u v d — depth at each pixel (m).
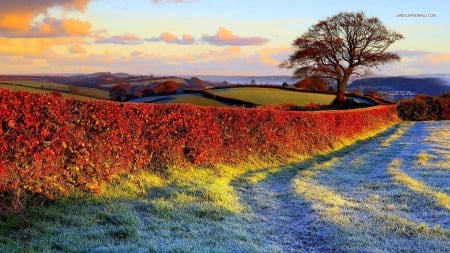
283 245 7.27
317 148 21.05
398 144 25.56
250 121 16.12
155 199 9.42
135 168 10.74
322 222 8.34
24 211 7.40
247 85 86.56
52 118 8.30
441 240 7.28
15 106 7.50
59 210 7.87
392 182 12.24
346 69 71.44
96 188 9.05
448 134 32.00
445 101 60.28
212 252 6.48
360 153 21.62
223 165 14.01
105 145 9.74
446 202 9.70
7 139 7.35
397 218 8.50
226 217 8.65
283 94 70.44
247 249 6.68
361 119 32.41
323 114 22.92
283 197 10.91
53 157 8.35
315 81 85.75
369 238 7.43
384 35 71.44
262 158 16.33
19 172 7.56
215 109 14.13
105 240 6.79
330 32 72.38
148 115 11.21
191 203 9.39
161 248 6.50
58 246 6.38
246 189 11.71
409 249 6.89
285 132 18.44
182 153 12.59
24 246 6.11
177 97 62.78
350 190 11.67
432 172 14.09
